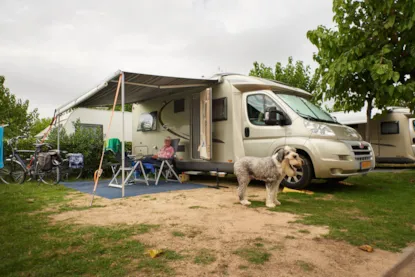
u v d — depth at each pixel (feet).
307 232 11.33
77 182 27.84
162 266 8.08
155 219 13.28
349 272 7.96
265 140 23.00
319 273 7.84
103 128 43.68
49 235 10.85
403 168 44.52
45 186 24.75
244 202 16.56
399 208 15.69
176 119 29.45
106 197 18.98
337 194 19.92
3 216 13.87
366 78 25.45
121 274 7.57
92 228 11.68
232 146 24.49
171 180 27.76
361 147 21.59
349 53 23.08
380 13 23.17
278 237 10.68
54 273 7.57
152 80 22.71
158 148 31.45
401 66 23.50
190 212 14.66
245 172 16.71
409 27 21.47
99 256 8.82
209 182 27.32
